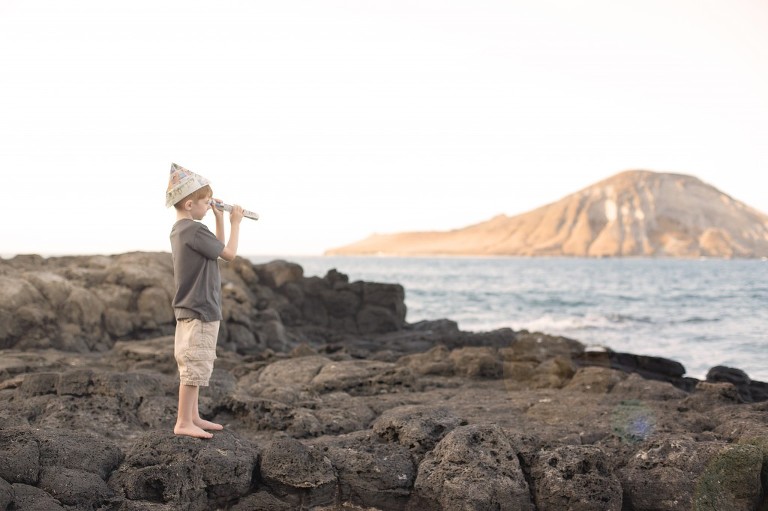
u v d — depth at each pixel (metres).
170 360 10.07
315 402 7.16
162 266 17.11
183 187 4.91
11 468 4.53
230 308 16.58
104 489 4.60
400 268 125.19
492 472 4.95
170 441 5.02
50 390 6.80
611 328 24.30
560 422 6.35
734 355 17.98
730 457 4.98
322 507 5.07
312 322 20.94
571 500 4.83
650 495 5.02
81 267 17.11
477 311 38.94
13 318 13.60
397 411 6.16
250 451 5.18
